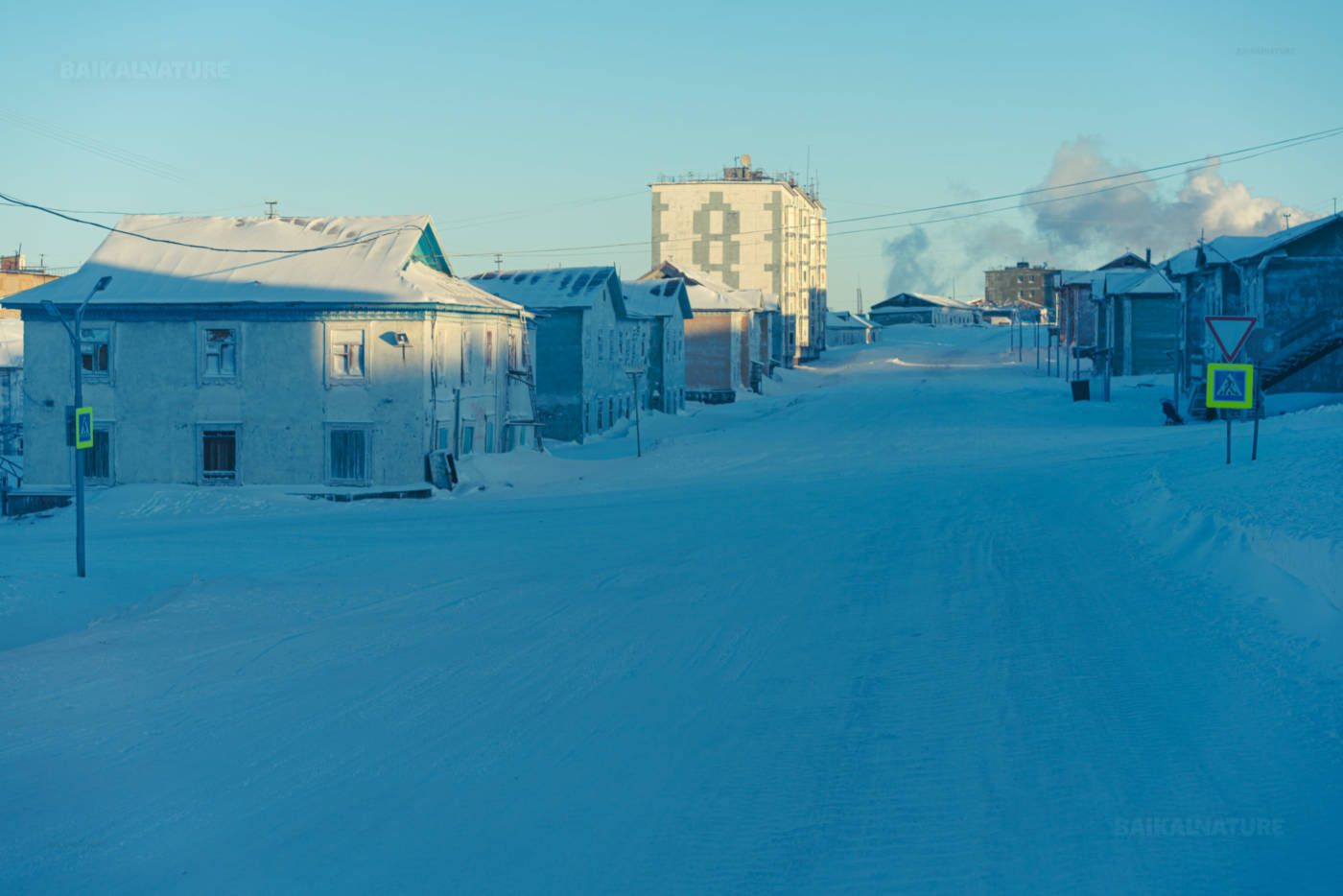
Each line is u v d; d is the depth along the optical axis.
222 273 37.31
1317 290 41.91
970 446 38.81
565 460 43.31
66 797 7.43
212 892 5.76
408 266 38.41
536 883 5.73
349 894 5.67
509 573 17.16
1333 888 5.15
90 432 19.94
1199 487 17.70
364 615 14.28
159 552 22.23
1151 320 69.31
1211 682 8.69
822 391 79.25
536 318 46.09
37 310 36.72
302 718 9.30
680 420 63.53
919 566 15.28
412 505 32.78
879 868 5.71
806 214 129.00
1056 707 8.39
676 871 5.80
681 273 78.56
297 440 36.09
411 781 7.49
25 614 16.75
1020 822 6.21
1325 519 12.76
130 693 10.52
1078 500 20.91
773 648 11.05
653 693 9.59
